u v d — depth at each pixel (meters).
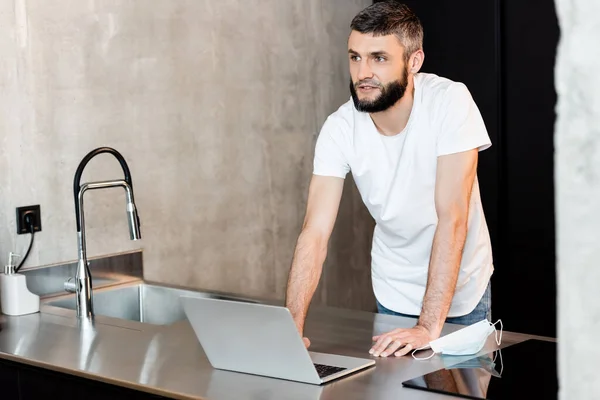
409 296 2.30
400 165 2.11
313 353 1.72
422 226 2.18
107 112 2.71
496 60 3.55
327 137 2.16
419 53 1.99
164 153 2.91
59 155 2.58
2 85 2.43
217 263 3.14
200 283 3.08
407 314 2.31
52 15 2.53
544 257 3.53
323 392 1.45
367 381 1.52
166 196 2.93
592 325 0.23
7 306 2.29
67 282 2.46
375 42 1.90
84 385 1.71
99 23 2.67
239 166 3.20
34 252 2.53
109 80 2.71
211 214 3.10
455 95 2.00
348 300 3.76
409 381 1.49
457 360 1.65
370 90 1.94
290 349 1.49
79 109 2.63
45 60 2.52
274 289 3.38
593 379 0.23
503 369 1.56
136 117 2.81
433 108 2.02
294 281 1.99
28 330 2.09
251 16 3.21
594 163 0.23
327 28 3.55
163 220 2.93
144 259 2.87
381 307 2.38
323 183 2.15
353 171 2.19
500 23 3.55
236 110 3.17
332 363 1.63
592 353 0.23
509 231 3.63
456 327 1.95
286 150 3.40
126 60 2.76
